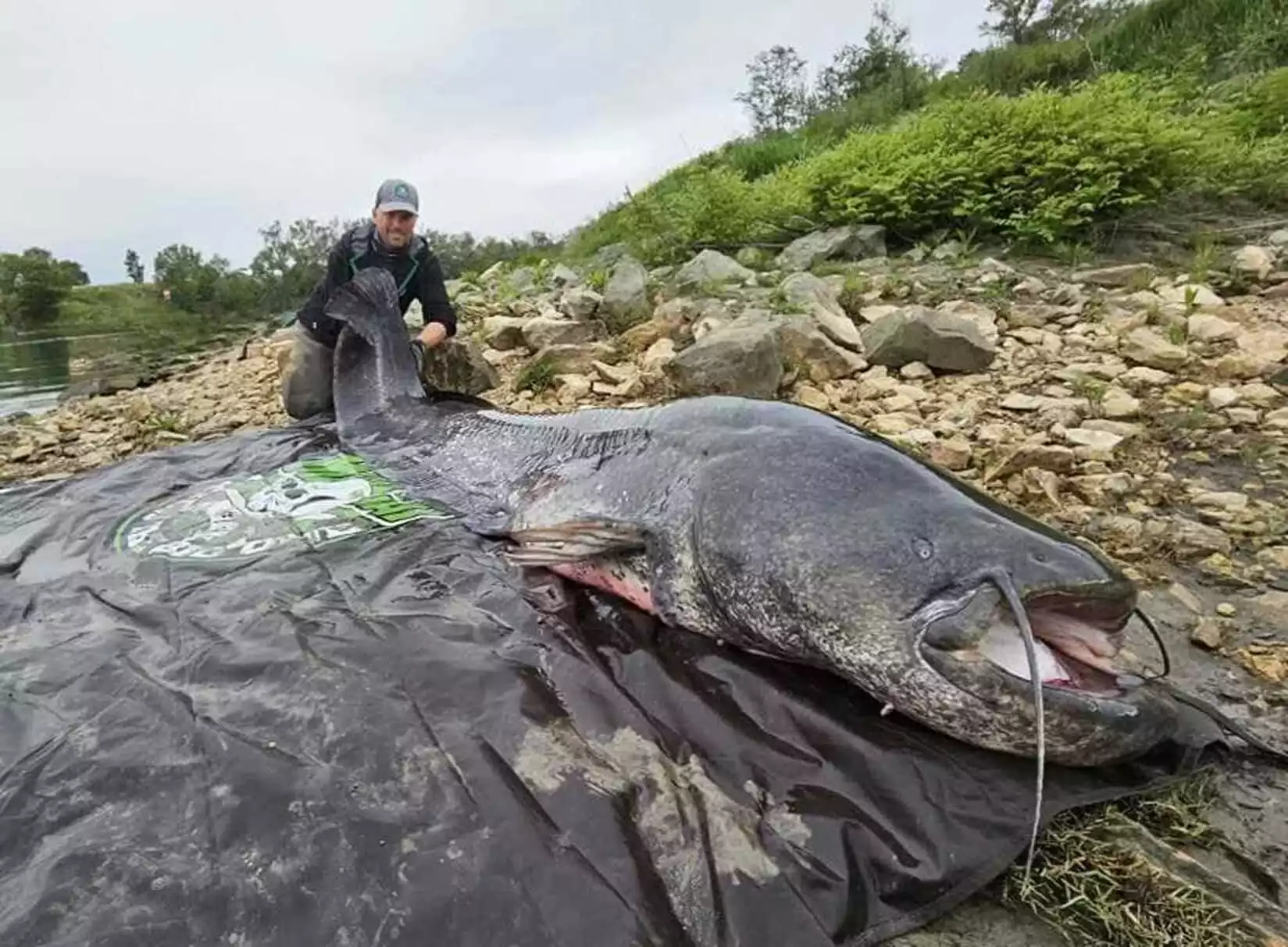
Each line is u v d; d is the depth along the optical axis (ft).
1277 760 6.52
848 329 17.43
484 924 4.88
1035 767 6.09
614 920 4.92
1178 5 44.98
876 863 5.48
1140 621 8.29
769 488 7.55
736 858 5.42
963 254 24.41
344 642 7.52
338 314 14.84
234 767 5.99
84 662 7.38
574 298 21.63
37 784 5.90
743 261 28.09
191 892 5.03
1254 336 15.35
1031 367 15.57
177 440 17.93
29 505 11.46
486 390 17.54
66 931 4.79
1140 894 5.37
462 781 5.85
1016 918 5.41
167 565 9.25
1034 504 10.64
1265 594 8.57
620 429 9.62
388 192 15.93
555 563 8.72
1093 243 23.44
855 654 6.70
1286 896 5.47
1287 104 29.48
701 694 6.98
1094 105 26.23
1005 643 6.39
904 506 6.93
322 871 5.17
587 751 6.26
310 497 11.19
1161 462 11.55
